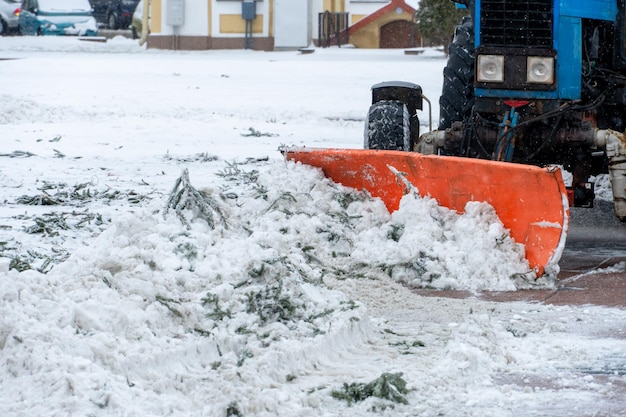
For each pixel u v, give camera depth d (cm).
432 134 1148
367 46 5362
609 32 1151
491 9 1095
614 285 905
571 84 1095
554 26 1092
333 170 1030
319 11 5384
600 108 1158
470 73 1152
